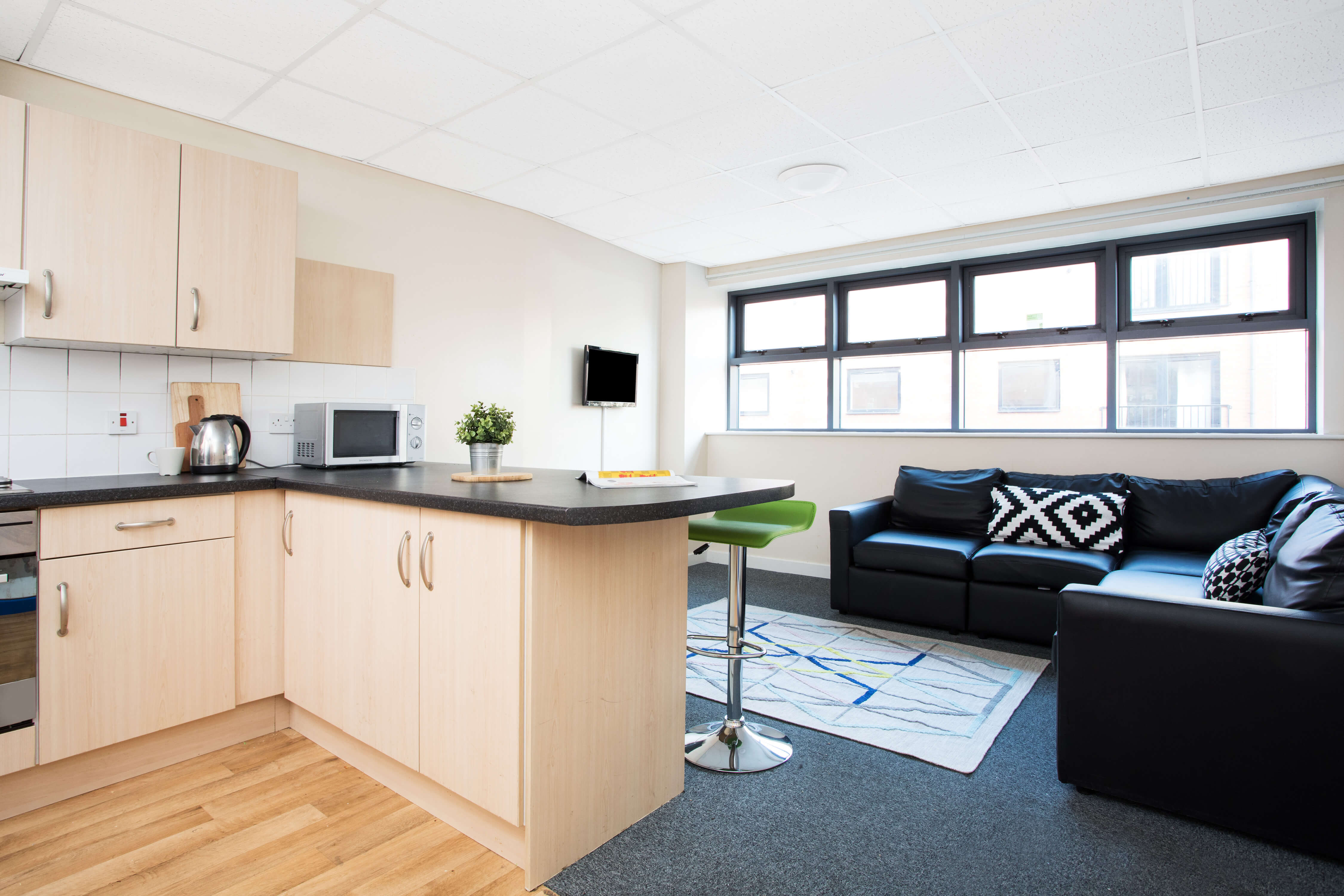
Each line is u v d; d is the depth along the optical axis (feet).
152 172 7.53
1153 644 5.93
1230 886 5.06
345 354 10.35
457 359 11.97
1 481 7.16
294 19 6.93
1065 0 6.57
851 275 16.33
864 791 6.50
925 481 13.57
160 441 8.63
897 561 11.91
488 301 12.50
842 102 8.69
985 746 7.43
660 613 6.18
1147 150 10.10
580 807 5.43
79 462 8.02
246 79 8.07
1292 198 10.98
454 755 5.62
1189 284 12.69
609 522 4.59
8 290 6.83
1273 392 11.96
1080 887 5.07
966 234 13.97
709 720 8.11
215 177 8.03
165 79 8.07
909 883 5.12
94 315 7.13
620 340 15.80
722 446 17.56
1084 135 9.61
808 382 17.12
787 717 8.20
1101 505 11.47
